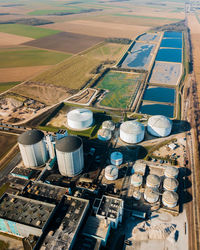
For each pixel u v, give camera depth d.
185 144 131.25
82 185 100.12
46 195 89.62
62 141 102.50
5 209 82.44
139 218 89.12
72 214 80.56
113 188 101.62
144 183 104.69
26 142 104.62
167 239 82.12
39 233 75.56
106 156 121.44
